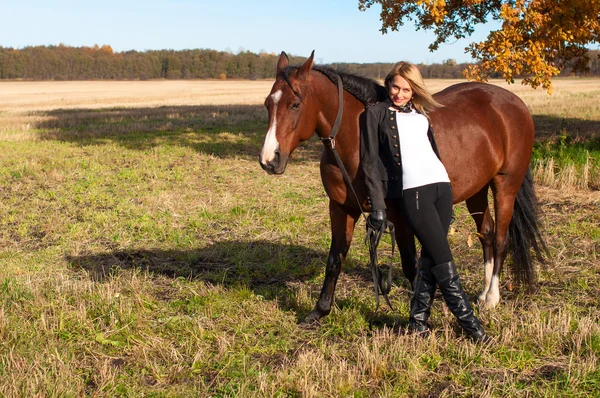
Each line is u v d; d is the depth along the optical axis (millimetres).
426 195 3377
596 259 5262
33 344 3725
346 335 3898
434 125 3877
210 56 100938
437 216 3434
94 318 4188
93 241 6359
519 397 3059
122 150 13305
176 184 9305
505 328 3758
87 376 3418
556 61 12586
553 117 20219
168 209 7645
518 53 9625
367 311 4285
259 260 5660
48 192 8648
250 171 10516
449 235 6242
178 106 30875
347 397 3117
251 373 3391
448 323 3955
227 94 47688
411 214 3416
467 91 4430
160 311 4379
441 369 3430
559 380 3211
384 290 3697
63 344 3789
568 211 6949
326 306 4043
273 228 6738
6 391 3109
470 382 3238
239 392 3127
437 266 3545
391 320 4137
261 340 3834
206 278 5160
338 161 3611
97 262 5637
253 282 5090
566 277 4852
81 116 23953
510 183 4434
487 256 4609
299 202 7992
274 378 3324
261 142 14742
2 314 3984
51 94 50625
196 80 96062
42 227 6848
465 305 3596
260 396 3115
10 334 3838
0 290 4613
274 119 3418
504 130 4324
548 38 9875
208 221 7082
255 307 4363
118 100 39250
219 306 4398
